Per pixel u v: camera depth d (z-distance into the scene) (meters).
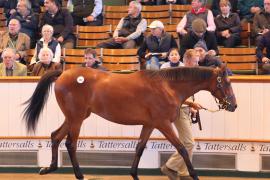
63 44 13.27
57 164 9.52
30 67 12.07
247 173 9.88
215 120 9.88
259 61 12.02
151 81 8.87
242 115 9.79
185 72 8.85
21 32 13.09
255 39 13.12
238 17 13.28
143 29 13.27
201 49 10.73
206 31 12.16
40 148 10.29
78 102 9.02
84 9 14.36
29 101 9.38
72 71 9.11
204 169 9.99
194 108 9.04
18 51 12.73
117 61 12.61
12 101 10.23
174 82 8.87
